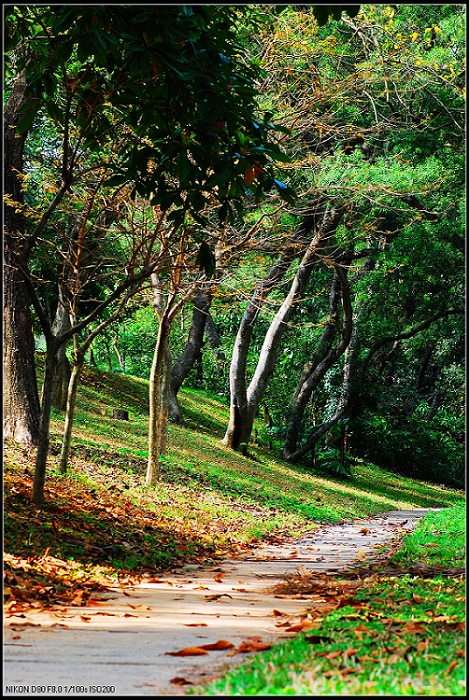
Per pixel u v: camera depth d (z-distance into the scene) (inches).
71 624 273.4
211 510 707.4
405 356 1744.6
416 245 1095.6
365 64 759.1
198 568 464.4
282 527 720.3
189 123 351.6
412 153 964.0
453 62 816.3
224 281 747.4
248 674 191.2
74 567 388.5
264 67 693.9
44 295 943.7
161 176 361.4
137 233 634.2
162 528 574.2
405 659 206.1
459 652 214.4
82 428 900.6
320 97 721.6
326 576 409.4
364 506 1014.4
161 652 228.8
